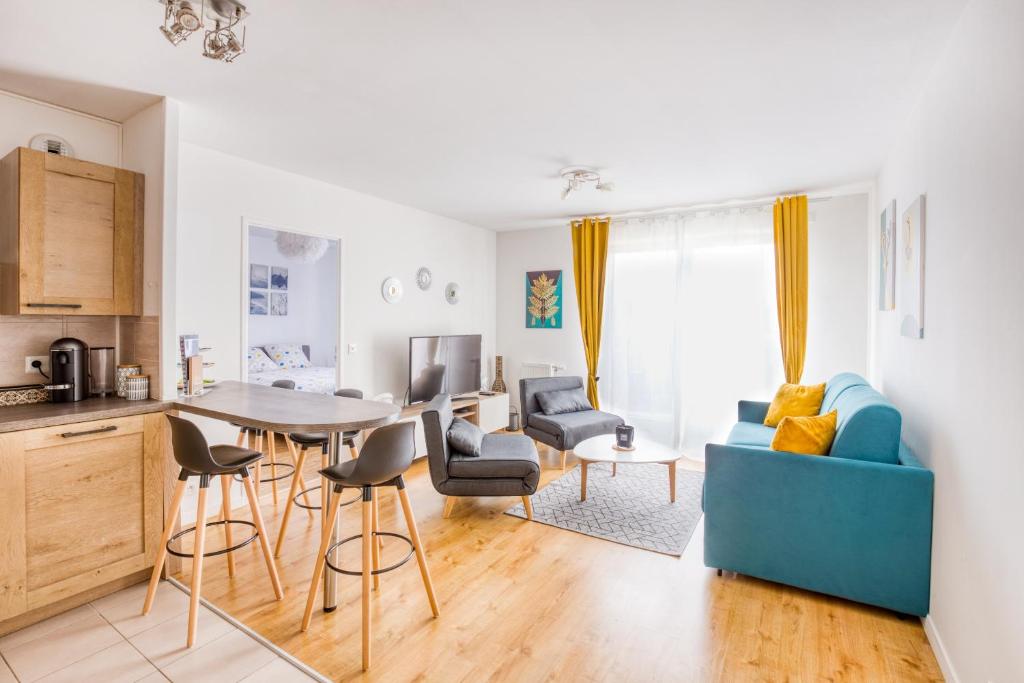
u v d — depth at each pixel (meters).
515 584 2.65
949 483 2.06
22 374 2.62
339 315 4.54
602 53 2.24
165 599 2.45
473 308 6.28
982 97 1.76
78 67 2.36
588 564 2.88
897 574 2.31
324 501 2.55
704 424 5.21
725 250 5.12
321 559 2.22
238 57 2.29
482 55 2.27
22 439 2.14
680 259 5.35
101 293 2.61
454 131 3.18
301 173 4.08
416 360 4.98
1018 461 1.45
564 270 6.19
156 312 2.70
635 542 3.16
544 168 3.91
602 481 4.39
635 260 5.61
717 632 2.25
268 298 7.28
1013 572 1.47
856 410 2.52
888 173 3.54
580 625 2.29
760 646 2.15
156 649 2.09
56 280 2.45
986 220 1.71
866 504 2.37
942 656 2.03
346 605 2.43
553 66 2.36
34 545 2.18
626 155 3.59
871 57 2.26
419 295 5.43
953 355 2.04
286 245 5.14
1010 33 1.54
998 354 1.60
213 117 2.96
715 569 2.83
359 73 2.44
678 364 5.34
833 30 2.05
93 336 2.88
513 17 1.97
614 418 5.04
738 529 2.65
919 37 2.10
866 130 3.10
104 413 2.39
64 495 2.27
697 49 2.21
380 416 2.22
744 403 4.55
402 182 4.33
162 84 2.54
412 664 2.02
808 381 4.72
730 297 5.10
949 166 2.12
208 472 2.19
